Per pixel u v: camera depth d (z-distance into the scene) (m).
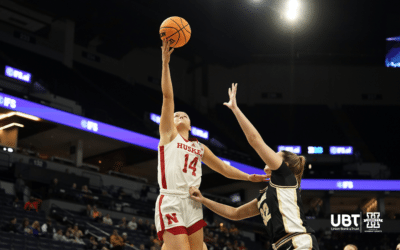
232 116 38.47
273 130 38.19
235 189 33.59
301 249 3.88
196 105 38.12
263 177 5.00
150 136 28.44
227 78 39.44
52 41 31.33
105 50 34.84
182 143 4.59
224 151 31.39
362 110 39.44
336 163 36.31
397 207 37.78
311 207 34.66
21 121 24.81
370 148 38.19
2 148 22.95
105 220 21.02
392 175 36.97
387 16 35.31
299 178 4.38
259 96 39.25
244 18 34.81
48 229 17.17
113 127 26.81
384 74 40.00
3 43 29.12
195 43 36.00
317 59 40.09
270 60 39.84
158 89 37.69
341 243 29.67
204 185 34.34
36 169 22.50
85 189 23.08
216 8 33.41
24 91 25.14
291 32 36.66
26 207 19.11
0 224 16.72
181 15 34.41
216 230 25.19
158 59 38.34
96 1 29.78
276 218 4.05
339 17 35.19
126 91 34.25
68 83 30.12
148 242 19.69
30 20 30.27
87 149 29.62
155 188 29.06
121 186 27.58
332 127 38.53
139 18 31.97
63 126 24.89
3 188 20.58
